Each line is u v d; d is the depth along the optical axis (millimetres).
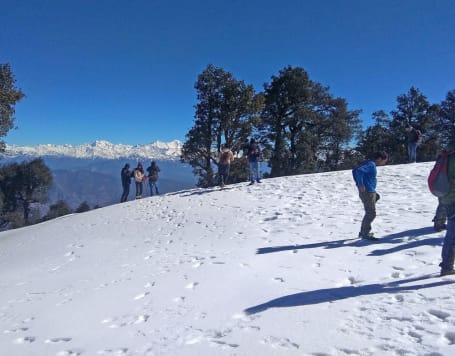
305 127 46281
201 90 37594
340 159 51000
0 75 26969
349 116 50031
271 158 44250
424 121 48312
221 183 19906
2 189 88625
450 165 5211
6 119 26922
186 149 37969
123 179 23266
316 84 48688
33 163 92625
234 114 37000
